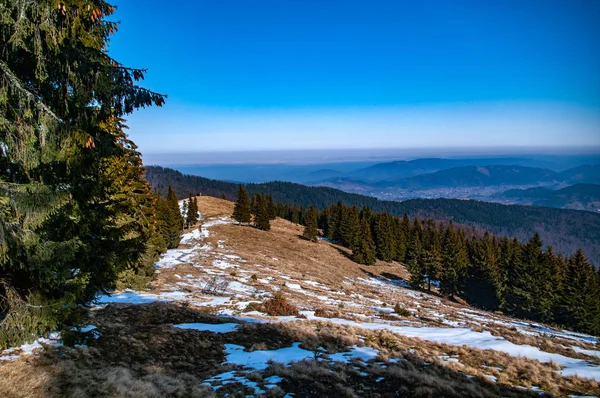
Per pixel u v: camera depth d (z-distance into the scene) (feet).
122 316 48.24
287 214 472.85
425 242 296.92
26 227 22.77
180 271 123.65
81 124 25.29
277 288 113.91
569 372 47.50
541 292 173.58
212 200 438.81
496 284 191.01
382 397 31.76
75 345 32.12
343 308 98.07
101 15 26.63
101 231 37.47
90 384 25.86
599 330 156.76
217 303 79.92
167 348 39.99
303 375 34.83
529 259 187.01
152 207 77.56
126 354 34.94
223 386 31.37
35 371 25.04
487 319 126.11
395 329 69.67
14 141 22.35
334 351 47.34
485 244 222.89
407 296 162.09
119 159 61.16
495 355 52.85
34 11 20.86
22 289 26.76
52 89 25.13
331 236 327.06
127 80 28.25
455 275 196.54
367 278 200.03
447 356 51.42
